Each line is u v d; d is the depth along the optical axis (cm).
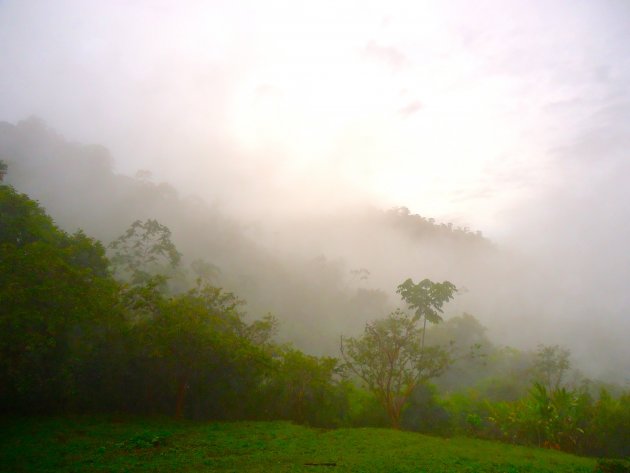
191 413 2380
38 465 1244
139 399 2305
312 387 2606
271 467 1313
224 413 2452
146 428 1839
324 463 1405
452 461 1525
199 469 1274
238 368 2381
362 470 1315
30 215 2144
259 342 2814
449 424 2759
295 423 2439
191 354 2227
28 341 1695
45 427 1712
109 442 1546
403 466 1388
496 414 2672
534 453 2019
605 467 1505
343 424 2627
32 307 1736
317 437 1927
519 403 2689
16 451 1366
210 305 2644
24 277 1717
